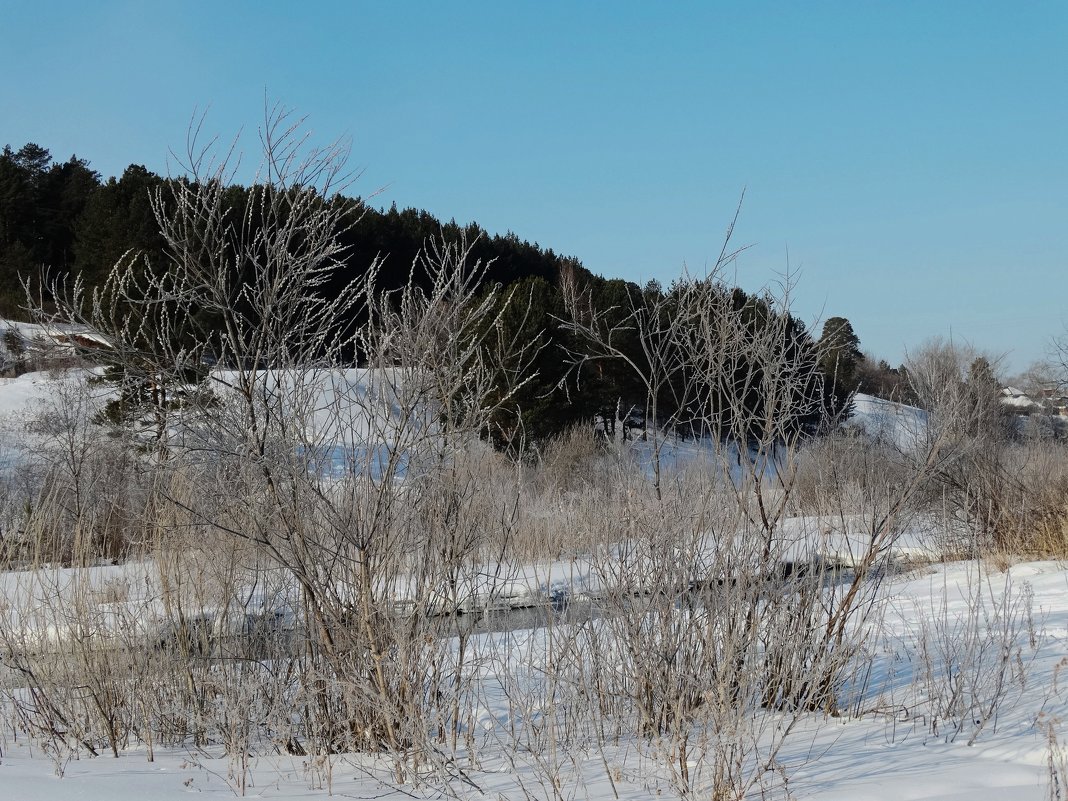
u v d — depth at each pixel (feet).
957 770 12.41
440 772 12.99
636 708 14.75
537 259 132.57
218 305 15.74
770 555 15.25
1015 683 16.81
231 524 16.20
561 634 15.37
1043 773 12.08
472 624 16.07
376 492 15.38
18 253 108.47
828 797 11.62
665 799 12.10
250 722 16.21
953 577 31.48
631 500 15.29
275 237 16.46
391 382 15.57
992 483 37.58
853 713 15.98
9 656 17.92
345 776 14.08
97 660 17.70
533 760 14.11
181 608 17.81
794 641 15.31
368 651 15.14
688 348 16.79
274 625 16.92
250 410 15.49
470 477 16.61
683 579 14.58
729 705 12.62
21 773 14.21
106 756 16.25
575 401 67.87
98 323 15.58
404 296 15.89
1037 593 26.86
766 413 16.15
